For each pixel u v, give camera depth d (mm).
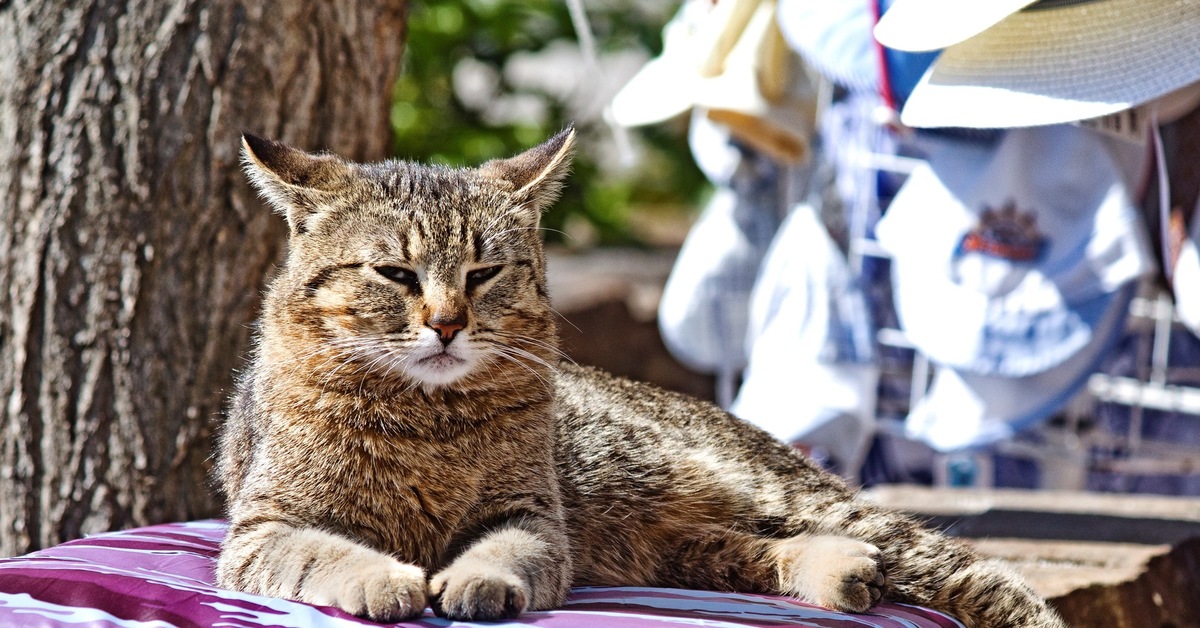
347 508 2809
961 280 4438
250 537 2721
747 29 5105
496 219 3018
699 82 5145
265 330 3051
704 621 2463
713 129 5625
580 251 9938
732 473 3391
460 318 2822
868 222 4898
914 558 3191
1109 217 4258
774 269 4949
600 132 9203
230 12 3885
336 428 2799
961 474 5676
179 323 3896
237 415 3303
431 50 8062
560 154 3246
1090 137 4324
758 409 4812
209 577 2846
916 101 3340
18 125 3811
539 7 8562
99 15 3803
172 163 3850
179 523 3607
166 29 3824
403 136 7922
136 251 3834
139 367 3861
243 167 3521
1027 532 4355
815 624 2553
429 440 2824
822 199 5000
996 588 3139
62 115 3801
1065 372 4395
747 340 5598
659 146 9758
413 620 2387
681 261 5785
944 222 4465
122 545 3100
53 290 3811
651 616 2514
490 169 3254
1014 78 3221
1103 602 3625
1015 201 4363
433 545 2869
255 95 3934
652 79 5336
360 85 4191
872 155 4844
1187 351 5207
